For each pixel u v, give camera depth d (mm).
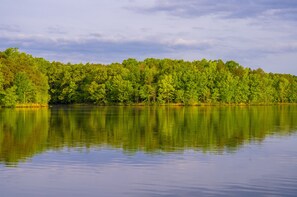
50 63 171875
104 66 169500
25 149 38344
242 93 167000
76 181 26516
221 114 93875
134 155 35375
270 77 190500
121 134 50500
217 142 43531
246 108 135000
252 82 172000
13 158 33750
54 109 117562
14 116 81938
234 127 60000
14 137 46969
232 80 164125
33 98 125000
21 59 133750
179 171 29281
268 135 50031
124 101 150500
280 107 146625
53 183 26016
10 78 120188
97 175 28062
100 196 23609
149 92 148375
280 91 182500
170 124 64750
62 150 37875
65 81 155375
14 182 26172
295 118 80188
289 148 39594
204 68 173375
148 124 64688
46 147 39625
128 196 23594
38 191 24391
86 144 41688
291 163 32219
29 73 128250
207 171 29359
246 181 26672
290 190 24719
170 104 153000
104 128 57812
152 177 27578
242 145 41469
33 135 49000
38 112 98875
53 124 63656
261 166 31078
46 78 134000
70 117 80312
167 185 25719
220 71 169250
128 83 148250
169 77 150000
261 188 25125
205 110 116438
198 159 33656
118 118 77812
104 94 149000
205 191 24531
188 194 23953
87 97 151625
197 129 56938
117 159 33469
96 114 91188
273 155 35656
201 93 156125
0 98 115562
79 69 159500
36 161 32531
